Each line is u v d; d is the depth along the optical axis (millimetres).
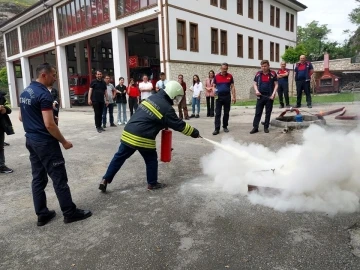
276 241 2600
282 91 11914
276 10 28000
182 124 3781
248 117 10508
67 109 22203
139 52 30844
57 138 2973
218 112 7461
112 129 9539
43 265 2438
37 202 3109
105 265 2385
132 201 3641
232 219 3033
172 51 17453
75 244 2732
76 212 3199
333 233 2682
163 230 2889
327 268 2213
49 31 25188
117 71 19688
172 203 3508
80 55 28578
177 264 2348
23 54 29344
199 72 19469
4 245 2785
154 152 3928
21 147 7340
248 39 24203
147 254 2502
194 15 18734
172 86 3727
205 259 2393
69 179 4652
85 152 6441
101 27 20328
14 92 33125
